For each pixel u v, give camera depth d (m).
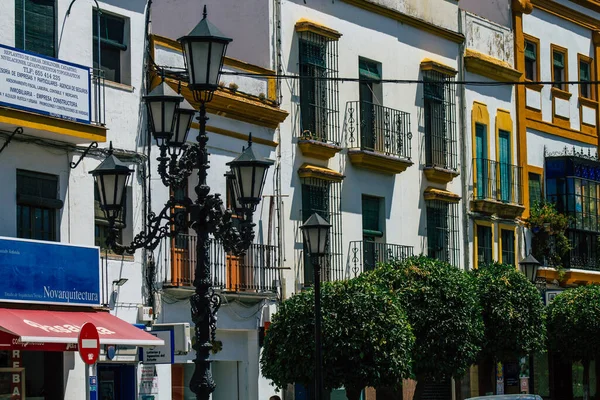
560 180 47.59
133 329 28.08
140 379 29.77
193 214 20.36
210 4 36.31
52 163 28.19
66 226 28.44
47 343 26.23
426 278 33.41
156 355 29.05
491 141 44.59
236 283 32.91
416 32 41.38
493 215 44.16
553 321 41.88
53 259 27.31
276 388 31.11
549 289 45.38
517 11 46.75
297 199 35.75
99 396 29.33
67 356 28.23
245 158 21.39
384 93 39.53
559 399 46.75
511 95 46.12
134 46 30.33
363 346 29.36
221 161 32.94
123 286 29.42
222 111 32.84
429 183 41.34
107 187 20.80
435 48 42.22
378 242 39.00
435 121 41.78
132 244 20.97
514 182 45.53
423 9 41.75
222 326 32.41
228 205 33.06
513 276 37.97
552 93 48.56
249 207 21.44
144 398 29.84
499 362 40.22
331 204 36.81
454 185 42.62
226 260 32.50
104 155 29.39
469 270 40.47
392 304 30.11
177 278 30.92
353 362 29.39
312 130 36.50
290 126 35.69
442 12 42.75
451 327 33.00
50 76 27.22
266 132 34.78
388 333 29.58
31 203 27.67
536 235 46.50
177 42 31.58
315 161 36.47
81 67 28.02
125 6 30.20
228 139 33.22
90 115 28.19
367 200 38.72
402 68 40.50
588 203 48.34
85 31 29.09
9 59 26.30
